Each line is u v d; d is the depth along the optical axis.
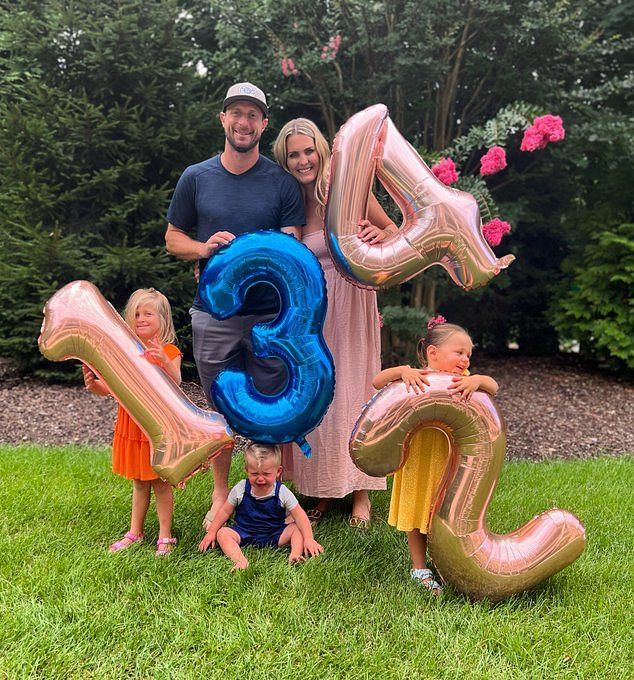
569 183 7.96
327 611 2.32
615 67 7.82
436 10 6.23
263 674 1.93
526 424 5.73
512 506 3.53
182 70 6.35
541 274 8.56
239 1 6.58
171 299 6.27
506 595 2.41
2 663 1.93
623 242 7.20
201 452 2.50
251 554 2.75
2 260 6.37
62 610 2.21
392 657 2.06
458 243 2.48
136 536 2.88
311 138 3.00
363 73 6.81
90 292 2.56
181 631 2.16
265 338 2.65
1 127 6.09
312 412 2.67
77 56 6.27
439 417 2.38
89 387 2.74
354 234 2.54
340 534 3.03
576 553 2.40
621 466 4.48
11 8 6.71
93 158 6.28
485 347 9.28
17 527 2.95
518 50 6.71
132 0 6.20
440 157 6.25
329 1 6.34
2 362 6.74
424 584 2.55
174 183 6.55
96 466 3.94
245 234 2.67
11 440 4.83
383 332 7.07
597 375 7.82
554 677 1.99
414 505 2.58
